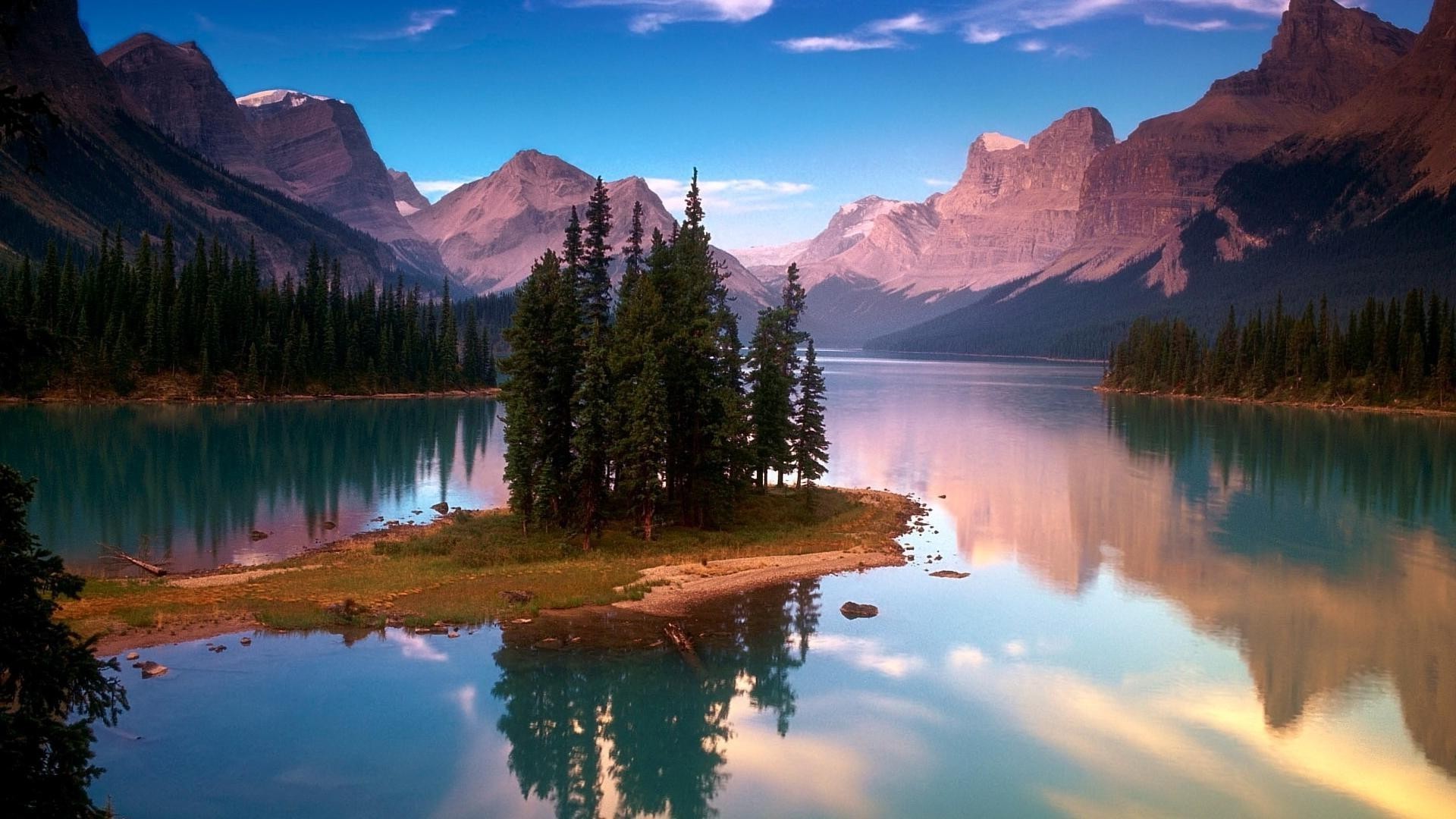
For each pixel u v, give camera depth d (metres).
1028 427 166.75
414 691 40.19
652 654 45.94
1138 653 48.09
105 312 174.25
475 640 46.59
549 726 37.78
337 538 72.19
